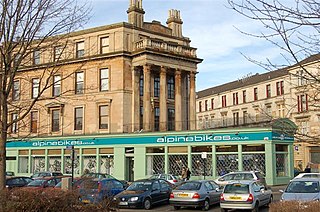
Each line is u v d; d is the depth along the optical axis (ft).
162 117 139.85
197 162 121.49
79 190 42.06
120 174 131.23
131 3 145.79
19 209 33.60
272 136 111.04
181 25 159.12
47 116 145.89
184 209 71.61
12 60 35.60
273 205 40.29
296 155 183.21
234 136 116.47
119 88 138.31
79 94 143.54
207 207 69.62
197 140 121.80
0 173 34.78
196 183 70.95
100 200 40.29
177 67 144.87
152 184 74.49
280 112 204.23
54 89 145.69
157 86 146.00
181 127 145.18
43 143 146.10
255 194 62.64
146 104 136.46
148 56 136.98
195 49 150.10
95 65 142.00
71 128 144.56
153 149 128.57
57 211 35.22
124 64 138.92
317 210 37.99
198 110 292.61
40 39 38.17
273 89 215.51
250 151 114.42
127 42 141.08
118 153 132.67
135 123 138.72
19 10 34.37
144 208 70.95
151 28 149.18
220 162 118.52
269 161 111.04
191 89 149.07
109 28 141.49
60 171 142.00
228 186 63.57
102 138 135.95
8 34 34.65
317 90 21.45
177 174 123.54
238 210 64.85
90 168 137.18
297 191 56.54
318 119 150.82
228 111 256.73
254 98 232.94
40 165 147.02
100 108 141.69
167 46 142.61
